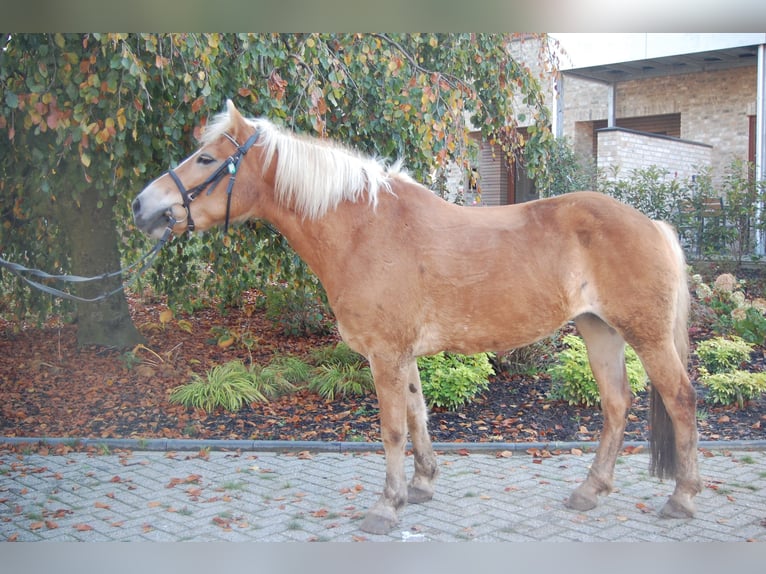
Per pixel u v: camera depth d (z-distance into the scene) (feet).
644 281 11.97
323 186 12.21
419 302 12.05
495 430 18.34
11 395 21.16
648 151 40.34
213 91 18.24
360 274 12.02
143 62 17.58
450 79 22.66
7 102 16.02
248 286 28.04
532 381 22.08
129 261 26.13
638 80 48.96
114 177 19.57
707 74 45.91
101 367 23.39
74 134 16.38
